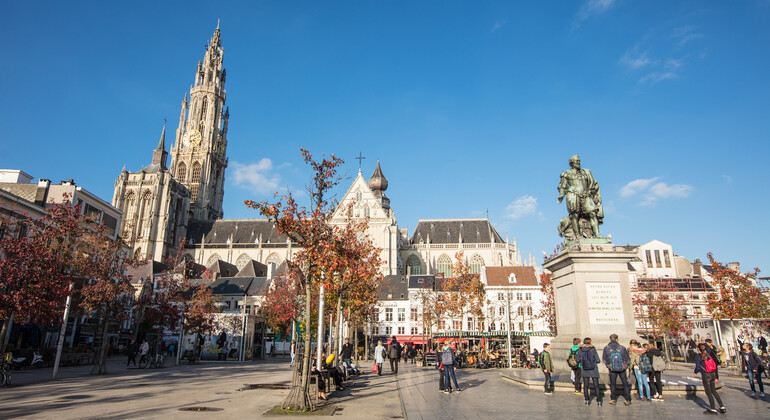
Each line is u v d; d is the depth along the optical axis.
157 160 120.81
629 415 11.59
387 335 78.62
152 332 60.41
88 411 13.59
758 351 29.98
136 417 12.58
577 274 17.17
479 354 43.16
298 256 17.48
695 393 15.43
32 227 27.72
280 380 24.59
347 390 19.75
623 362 13.26
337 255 18.28
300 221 16.69
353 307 39.16
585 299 16.91
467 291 60.12
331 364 20.30
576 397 14.70
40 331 42.00
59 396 17.28
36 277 23.73
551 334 47.00
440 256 109.94
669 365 36.94
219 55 153.62
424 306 68.50
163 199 114.88
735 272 38.84
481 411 12.62
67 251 28.33
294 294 50.00
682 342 49.97
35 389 19.72
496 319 73.50
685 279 71.00
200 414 13.20
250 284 77.44
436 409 13.22
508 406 13.28
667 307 47.88
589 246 17.27
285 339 67.06
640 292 58.12
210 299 48.91
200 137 142.12
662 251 83.56
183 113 146.88
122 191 115.06
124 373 29.72
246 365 39.25
